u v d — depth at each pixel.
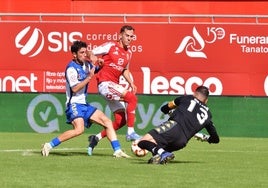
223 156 41.75
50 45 59.84
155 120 58.44
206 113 35.06
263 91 58.25
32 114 60.09
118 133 59.25
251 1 75.31
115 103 43.47
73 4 77.75
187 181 30.44
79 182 29.78
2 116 60.50
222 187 29.08
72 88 38.97
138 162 36.91
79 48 38.91
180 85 58.81
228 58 58.44
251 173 33.59
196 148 47.72
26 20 67.19
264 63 58.19
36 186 28.61
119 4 77.00
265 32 58.06
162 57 58.91
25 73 60.19
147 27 59.00
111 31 59.38
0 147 46.28
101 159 38.34
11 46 60.22
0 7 77.50
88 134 58.75
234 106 58.44
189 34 58.75
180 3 76.31
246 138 57.50
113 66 43.16
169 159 35.16
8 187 28.33
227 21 70.81
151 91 58.91
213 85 58.66
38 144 48.94
